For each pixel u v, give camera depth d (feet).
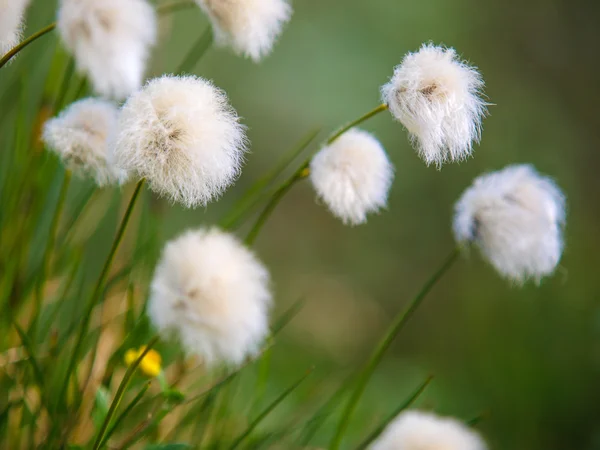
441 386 3.47
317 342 4.34
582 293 4.12
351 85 4.96
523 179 1.52
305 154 4.51
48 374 1.50
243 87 4.79
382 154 1.46
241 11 1.43
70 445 1.40
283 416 1.88
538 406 3.50
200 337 1.34
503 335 4.09
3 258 1.52
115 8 1.42
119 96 1.46
